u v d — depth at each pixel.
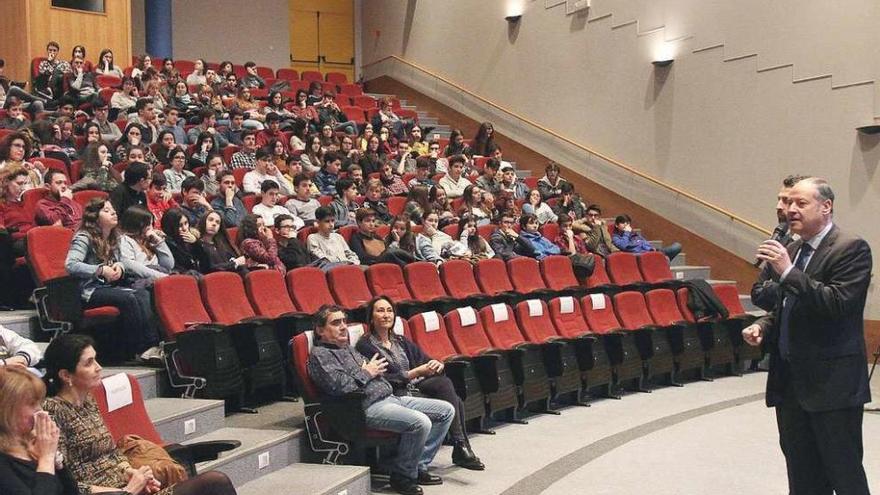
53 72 11.07
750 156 9.84
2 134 7.87
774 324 3.47
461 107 14.15
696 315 8.26
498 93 13.41
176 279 5.30
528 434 6.04
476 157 11.89
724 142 10.10
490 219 9.61
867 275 3.24
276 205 8.09
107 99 10.62
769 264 3.38
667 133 10.77
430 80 14.91
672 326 7.86
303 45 17.12
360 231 7.90
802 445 3.41
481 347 6.33
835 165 9.03
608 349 7.26
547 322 7.10
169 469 3.35
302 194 8.32
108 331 5.20
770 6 9.59
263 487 4.31
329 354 4.84
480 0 13.74
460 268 7.76
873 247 8.73
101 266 5.13
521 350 6.30
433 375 5.28
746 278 9.88
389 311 5.23
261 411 5.40
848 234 3.30
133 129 8.57
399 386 5.12
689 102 10.49
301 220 8.07
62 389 3.29
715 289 8.74
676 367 7.92
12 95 10.04
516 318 6.90
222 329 5.12
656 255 9.47
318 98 12.95
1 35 12.02
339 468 4.68
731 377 8.34
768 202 9.65
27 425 2.74
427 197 8.80
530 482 4.90
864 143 8.79
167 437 4.41
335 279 6.65
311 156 10.08
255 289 5.98
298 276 6.39
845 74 8.91
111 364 5.27
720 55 10.12
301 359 4.87
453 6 14.40
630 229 10.22
